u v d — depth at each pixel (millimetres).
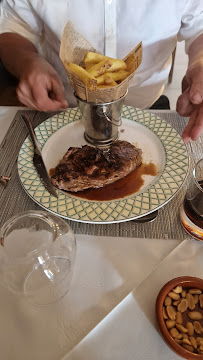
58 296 544
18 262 506
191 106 896
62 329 508
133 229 664
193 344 447
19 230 545
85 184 735
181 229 658
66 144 894
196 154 843
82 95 786
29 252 518
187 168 764
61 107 970
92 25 1166
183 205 646
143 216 681
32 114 1028
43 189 727
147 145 870
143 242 635
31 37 1322
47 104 944
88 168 753
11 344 495
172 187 717
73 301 543
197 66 898
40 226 551
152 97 1443
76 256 612
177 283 504
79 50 891
